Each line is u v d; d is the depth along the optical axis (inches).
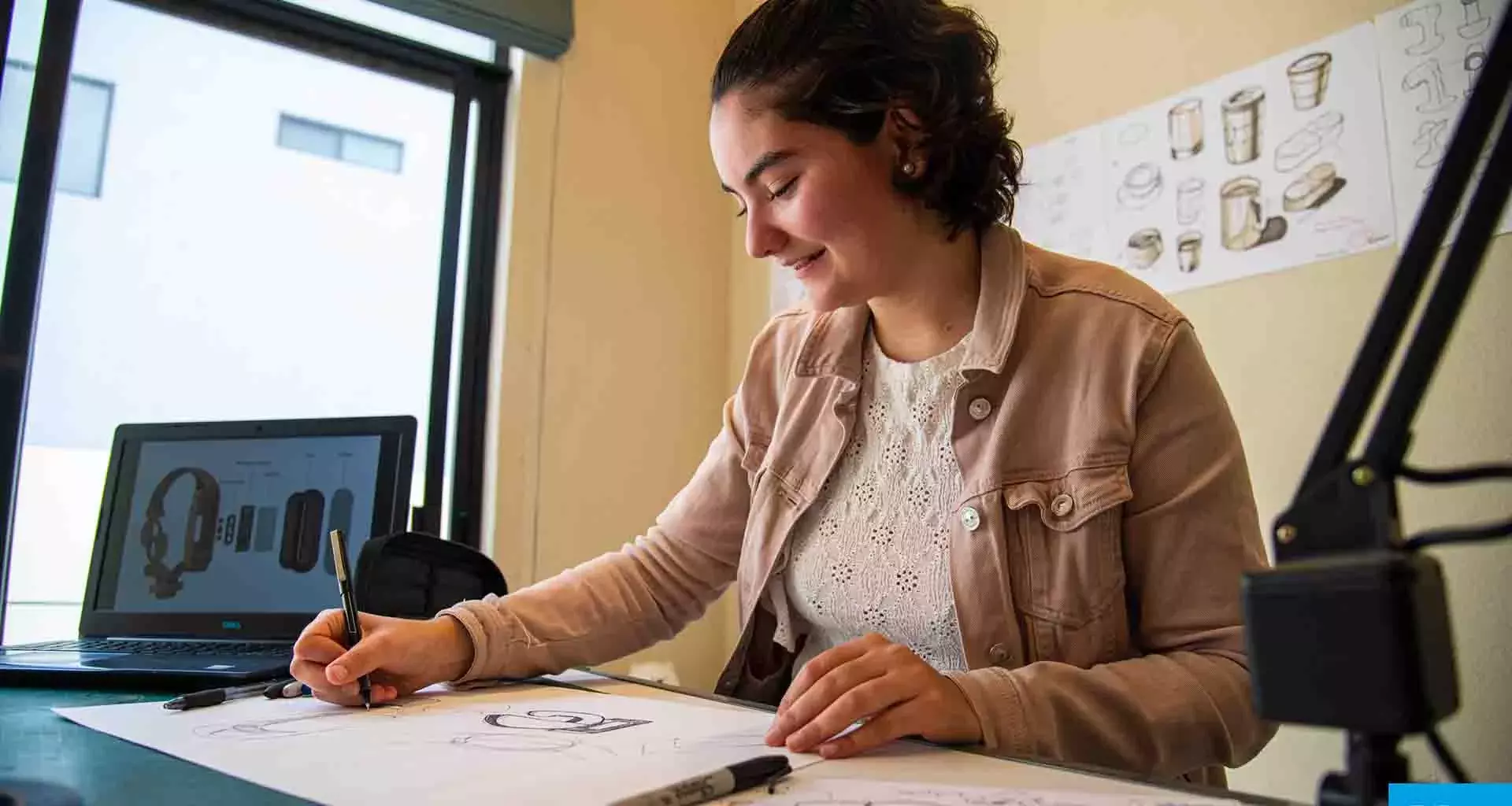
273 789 17.8
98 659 35.4
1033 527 29.3
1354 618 10.3
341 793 17.5
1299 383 44.4
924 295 31.8
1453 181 11.0
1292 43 45.9
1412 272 11.2
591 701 27.8
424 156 71.7
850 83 26.9
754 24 28.0
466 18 67.1
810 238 28.3
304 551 45.4
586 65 74.7
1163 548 27.6
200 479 47.4
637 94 77.4
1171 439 28.0
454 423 69.3
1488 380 38.9
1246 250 46.7
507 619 31.3
